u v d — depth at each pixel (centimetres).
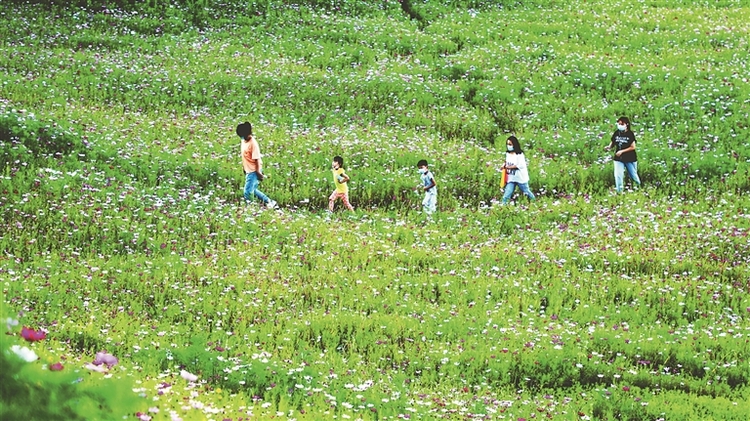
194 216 3522
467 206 4131
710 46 6600
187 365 2230
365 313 2753
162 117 4994
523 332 2647
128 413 1164
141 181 3956
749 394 2359
